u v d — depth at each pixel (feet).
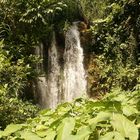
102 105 3.53
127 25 30.50
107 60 31.65
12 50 27.99
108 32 31.58
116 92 4.33
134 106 3.53
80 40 35.40
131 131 2.97
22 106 21.25
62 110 4.37
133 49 29.73
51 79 34.19
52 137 3.15
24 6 30.04
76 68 35.04
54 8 32.09
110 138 2.91
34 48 32.14
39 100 31.53
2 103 18.37
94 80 33.17
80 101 4.65
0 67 21.84
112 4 29.96
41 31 31.37
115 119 3.06
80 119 3.49
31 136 3.20
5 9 29.53
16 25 29.94
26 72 25.22
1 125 17.83
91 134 3.04
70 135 3.00
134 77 27.61
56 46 35.40
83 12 35.09
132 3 29.25
